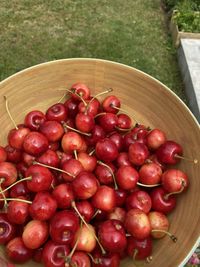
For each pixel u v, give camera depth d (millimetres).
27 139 215
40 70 234
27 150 215
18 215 194
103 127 238
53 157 216
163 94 231
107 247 188
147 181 215
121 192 213
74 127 241
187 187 211
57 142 233
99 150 217
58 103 239
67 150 225
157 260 196
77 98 241
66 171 206
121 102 249
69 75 243
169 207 209
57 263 186
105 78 245
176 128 228
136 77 237
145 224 192
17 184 212
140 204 204
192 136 215
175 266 178
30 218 199
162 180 213
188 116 218
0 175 208
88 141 235
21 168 221
